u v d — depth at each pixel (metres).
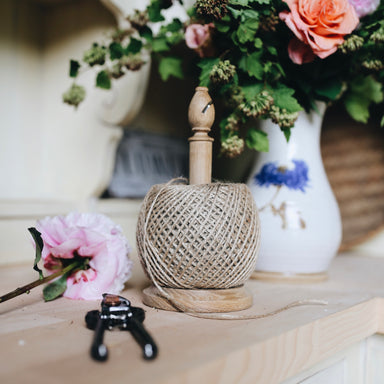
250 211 0.48
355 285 0.64
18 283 0.61
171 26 0.69
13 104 0.99
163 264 0.46
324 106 0.71
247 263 0.47
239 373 0.33
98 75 0.72
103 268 0.51
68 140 0.99
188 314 0.45
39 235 0.46
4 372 0.28
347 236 1.05
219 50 0.64
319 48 0.56
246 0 0.55
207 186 0.47
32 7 1.02
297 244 0.65
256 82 0.62
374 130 1.03
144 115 1.10
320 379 0.47
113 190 1.01
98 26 0.94
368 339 0.58
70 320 0.42
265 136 0.63
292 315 0.44
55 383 0.26
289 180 0.67
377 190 1.02
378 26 0.60
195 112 0.50
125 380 0.27
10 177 0.99
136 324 0.37
